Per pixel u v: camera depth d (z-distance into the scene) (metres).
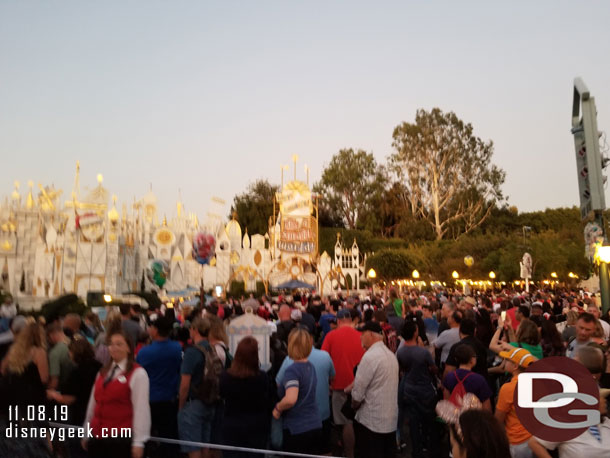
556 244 53.59
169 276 46.84
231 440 6.19
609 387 5.86
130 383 5.69
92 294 34.22
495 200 81.06
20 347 6.63
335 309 14.77
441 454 8.59
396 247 74.50
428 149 77.38
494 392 9.86
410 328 8.41
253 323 9.52
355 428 7.53
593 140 13.98
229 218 85.81
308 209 43.66
